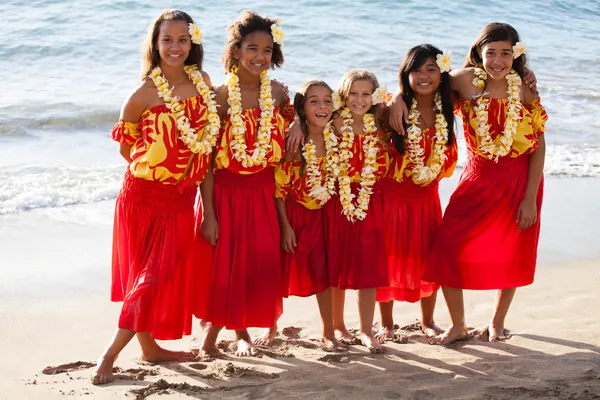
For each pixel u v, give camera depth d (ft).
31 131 32.65
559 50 54.34
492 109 15.47
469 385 13.70
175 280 14.56
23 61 43.86
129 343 16.16
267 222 15.08
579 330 16.63
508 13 61.67
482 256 15.83
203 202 14.99
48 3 52.80
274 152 14.74
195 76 14.38
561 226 24.12
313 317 17.78
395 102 15.55
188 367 14.64
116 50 45.91
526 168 15.85
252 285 15.02
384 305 16.52
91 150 30.63
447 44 51.80
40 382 13.78
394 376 14.14
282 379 13.99
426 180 15.66
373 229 15.55
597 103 41.81
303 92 15.07
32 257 20.53
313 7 56.80
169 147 13.91
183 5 54.34
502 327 16.43
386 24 55.06
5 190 25.38
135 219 14.43
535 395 13.21
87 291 18.71
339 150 15.26
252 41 14.52
